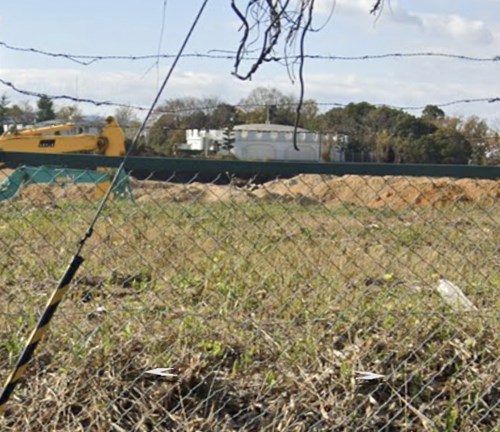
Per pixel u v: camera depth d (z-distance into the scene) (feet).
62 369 13.44
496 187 17.01
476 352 14.60
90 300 16.42
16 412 12.77
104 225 17.44
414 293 15.98
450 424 13.38
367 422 13.28
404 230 17.33
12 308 15.55
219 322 15.02
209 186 14.65
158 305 15.70
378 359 14.26
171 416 13.05
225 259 16.98
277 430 13.00
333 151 33.83
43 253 17.88
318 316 15.35
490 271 16.99
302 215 17.79
